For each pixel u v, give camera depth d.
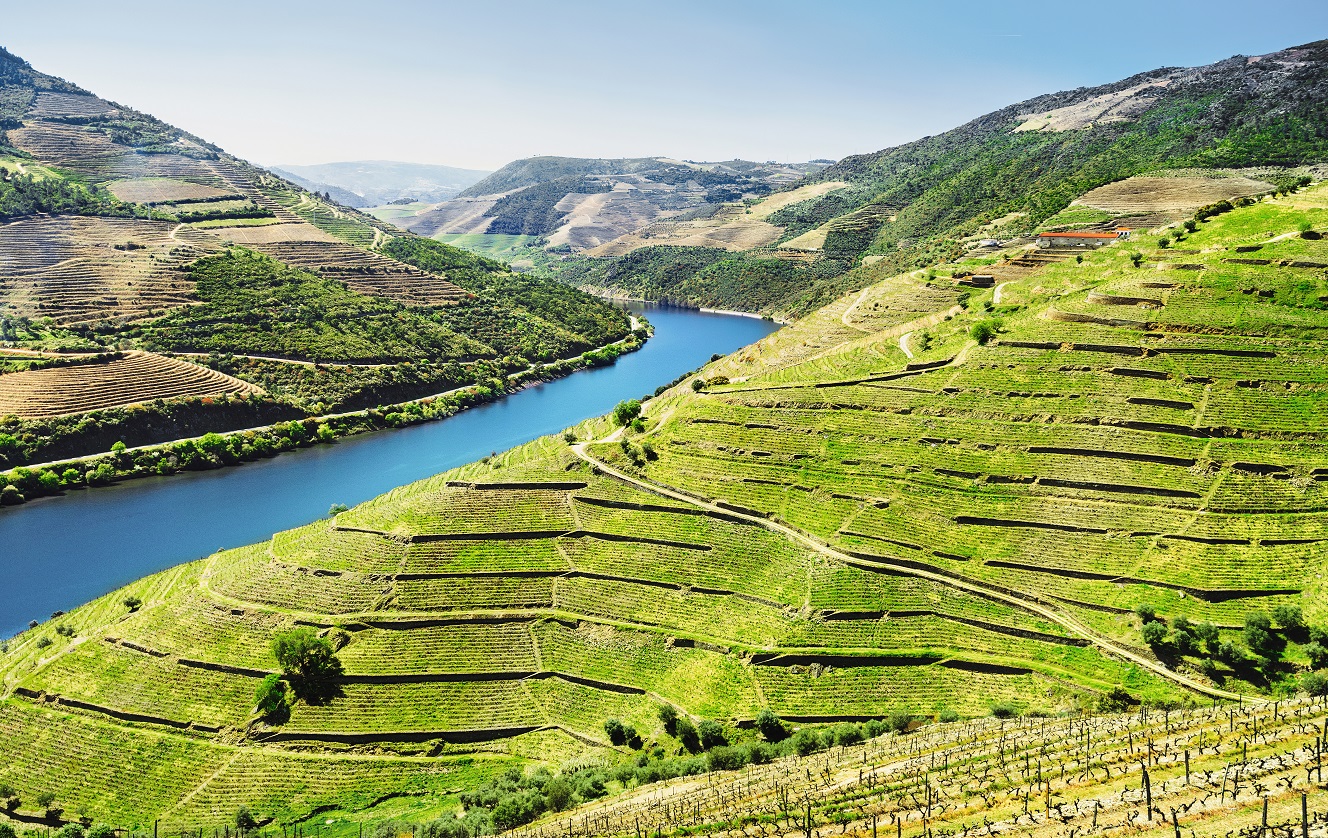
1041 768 71.62
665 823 76.56
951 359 175.38
